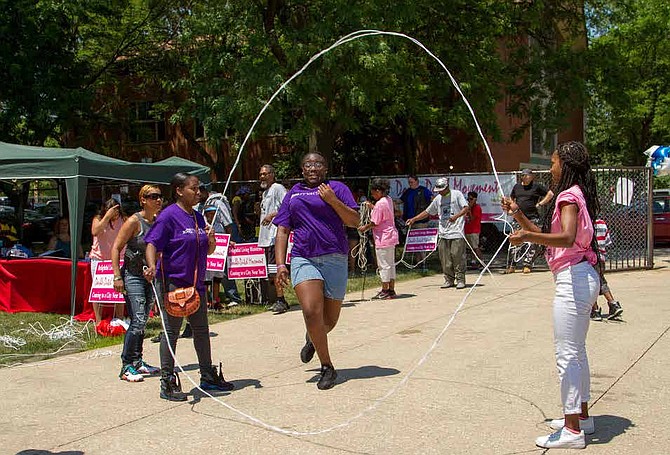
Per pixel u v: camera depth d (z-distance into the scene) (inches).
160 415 198.5
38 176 380.5
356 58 518.9
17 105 767.7
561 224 160.9
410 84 622.8
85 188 384.5
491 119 679.1
